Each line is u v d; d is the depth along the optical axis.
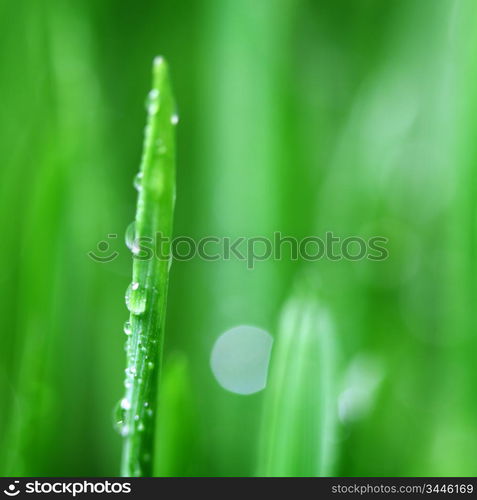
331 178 0.85
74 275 0.83
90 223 0.83
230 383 0.84
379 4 0.88
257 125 0.84
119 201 0.85
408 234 0.86
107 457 0.83
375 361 0.83
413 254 0.86
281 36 0.84
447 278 0.82
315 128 0.85
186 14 0.87
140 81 0.87
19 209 0.83
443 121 0.84
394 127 0.86
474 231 0.81
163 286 0.75
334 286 0.84
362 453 0.83
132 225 0.77
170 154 0.75
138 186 0.76
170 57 0.87
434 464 0.82
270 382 0.78
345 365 0.83
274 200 0.84
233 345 0.84
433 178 0.85
